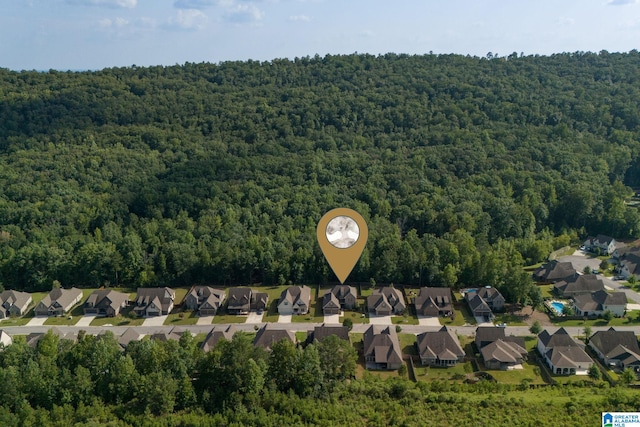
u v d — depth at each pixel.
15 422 66.50
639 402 72.06
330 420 67.62
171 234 140.88
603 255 147.88
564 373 88.50
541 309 112.38
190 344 86.94
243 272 130.75
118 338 100.06
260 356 76.38
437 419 69.25
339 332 97.12
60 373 74.44
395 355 91.06
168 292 118.12
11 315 115.12
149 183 168.12
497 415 69.94
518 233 148.50
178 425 67.31
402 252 127.56
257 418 67.19
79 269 130.38
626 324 106.38
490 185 168.50
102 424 66.50
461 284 125.31
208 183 166.75
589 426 66.31
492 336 95.94
